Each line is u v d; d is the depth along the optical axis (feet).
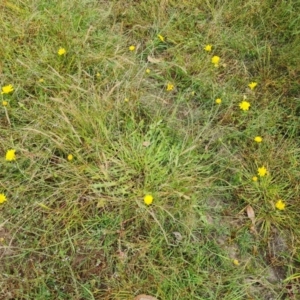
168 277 2.94
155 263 3.01
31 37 3.91
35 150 3.35
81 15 4.03
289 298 2.94
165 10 4.22
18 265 2.98
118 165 3.32
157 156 3.38
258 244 3.13
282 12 4.19
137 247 3.04
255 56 4.05
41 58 3.75
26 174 3.26
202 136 3.53
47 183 3.26
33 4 4.05
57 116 3.46
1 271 2.95
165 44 4.08
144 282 2.92
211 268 3.02
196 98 3.76
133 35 4.11
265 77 3.86
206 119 3.63
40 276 2.92
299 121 3.63
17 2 4.03
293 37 4.13
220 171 3.36
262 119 3.62
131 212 3.16
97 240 3.06
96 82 3.76
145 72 3.82
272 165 3.41
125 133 3.51
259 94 3.78
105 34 4.03
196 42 4.05
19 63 3.72
